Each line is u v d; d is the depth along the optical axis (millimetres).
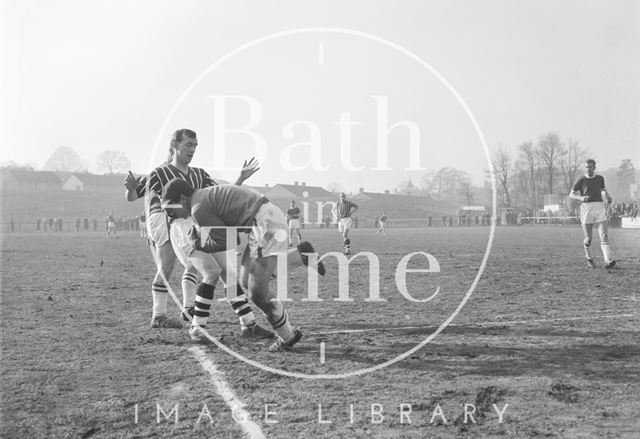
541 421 3648
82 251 21188
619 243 21578
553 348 5488
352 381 4535
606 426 3559
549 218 49438
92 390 4340
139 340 5988
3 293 9586
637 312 7445
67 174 76062
